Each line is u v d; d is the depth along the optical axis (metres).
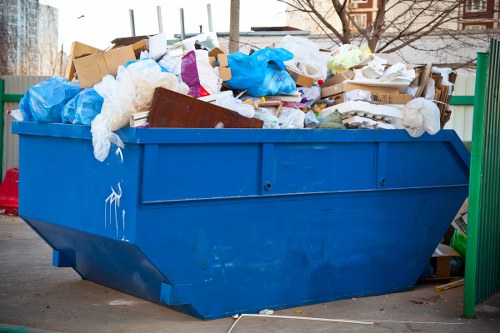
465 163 6.80
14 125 6.19
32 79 13.11
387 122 6.36
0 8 25.36
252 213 5.54
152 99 5.02
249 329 5.31
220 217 5.37
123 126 5.02
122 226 5.03
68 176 5.61
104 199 5.21
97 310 5.86
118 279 6.15
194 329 5.31
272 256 5.71
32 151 6.08
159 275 5.21
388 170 6.30
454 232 7.57
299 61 6.63
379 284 6.43
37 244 9.02
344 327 5.43
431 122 6.32
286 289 5.85
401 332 5.32
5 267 7.53
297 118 5.95
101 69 5.78
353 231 6.18
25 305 6.00
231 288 5.55
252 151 5.46
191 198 5.16
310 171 5.80
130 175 4.94
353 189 6.09
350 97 6.34
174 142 4.99
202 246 5.30
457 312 5.91
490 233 6.18
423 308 6.02
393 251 6.48
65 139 5.62
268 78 6.00
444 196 6.77
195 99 5.18
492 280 6.37
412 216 6.56
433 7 14.23
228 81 6.00
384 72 6.63
